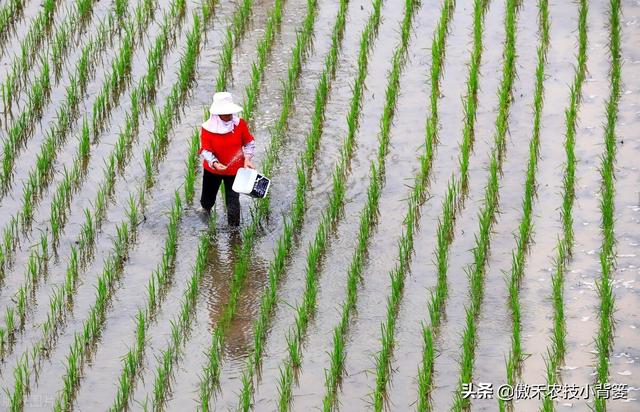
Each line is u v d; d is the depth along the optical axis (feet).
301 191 63.77
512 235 61.36
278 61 82.74
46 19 87.20
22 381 49.08
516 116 73.87
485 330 53.01
